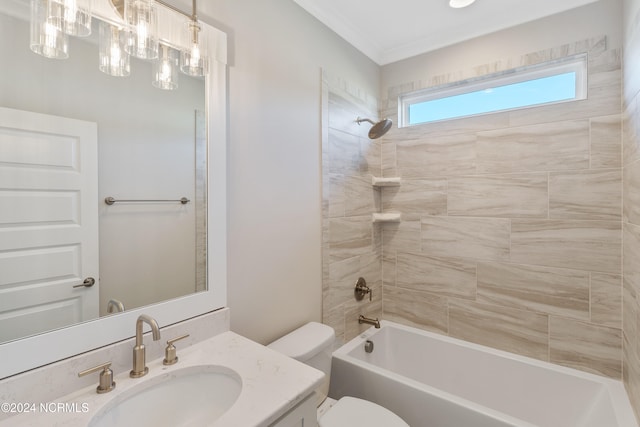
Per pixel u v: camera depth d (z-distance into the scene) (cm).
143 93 107
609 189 165
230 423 73
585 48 169
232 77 134
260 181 147
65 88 91
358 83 218
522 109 189
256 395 83
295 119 166
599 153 167
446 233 217
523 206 189
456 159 212
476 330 207
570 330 177
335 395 185
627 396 150
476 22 195
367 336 214
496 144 197
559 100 183
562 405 171
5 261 82
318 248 183
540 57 181
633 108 137
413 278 231
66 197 92
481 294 204
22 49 83
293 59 164
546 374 177
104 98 98
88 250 96
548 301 183
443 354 210
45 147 88
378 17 189
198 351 110
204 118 123
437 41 213
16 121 83
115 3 95
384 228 244
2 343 80
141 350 96
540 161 183
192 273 120
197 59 108
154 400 94
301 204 171
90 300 96
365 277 226
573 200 174
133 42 97
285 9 160
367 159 228
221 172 128
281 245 159
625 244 155
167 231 113
